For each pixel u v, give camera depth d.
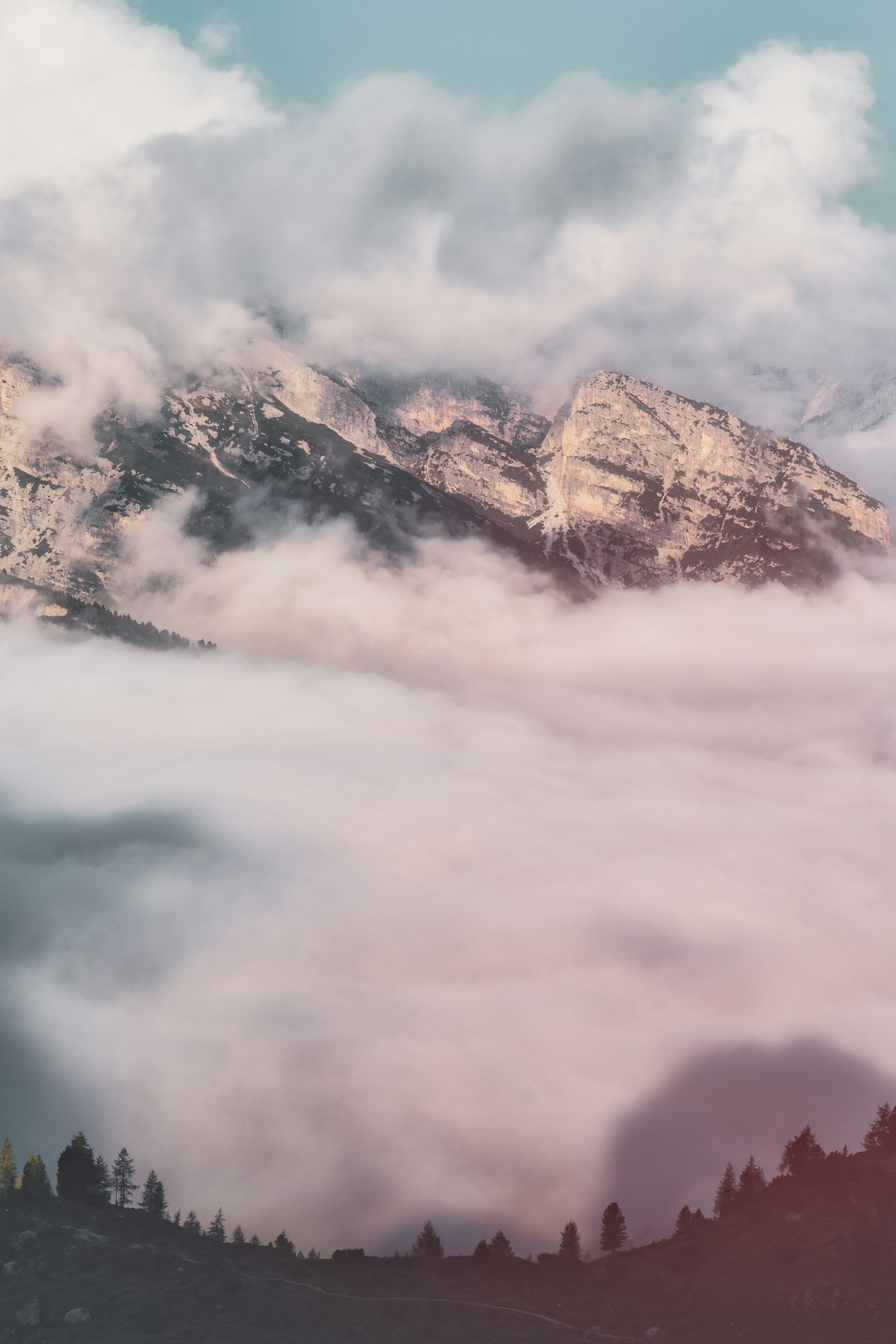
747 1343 170.50
